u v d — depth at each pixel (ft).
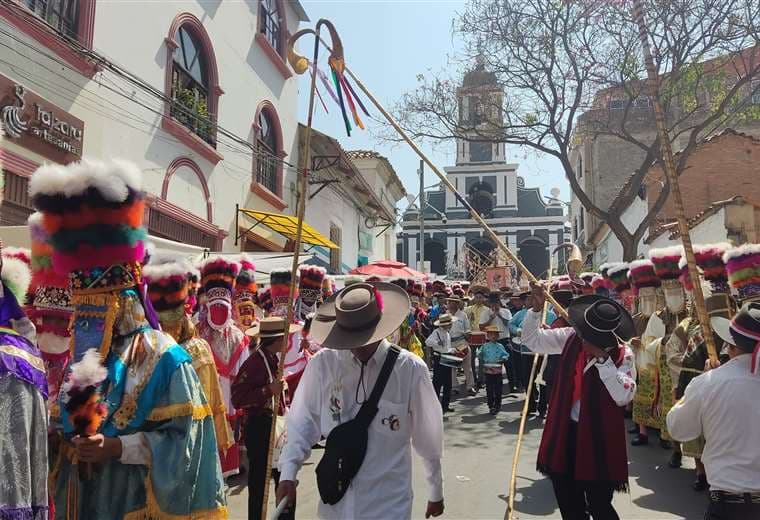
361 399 10.11
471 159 197.47
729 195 69.56
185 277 15.47
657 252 24.76
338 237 79.36
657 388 24.93
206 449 9.37
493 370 34.47
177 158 40.34
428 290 62.54
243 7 50.67
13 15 27.07
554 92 55.42
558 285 31.17
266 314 30.63
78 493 8.77
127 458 8.59
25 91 27.48
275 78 57.57
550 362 30.35
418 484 21.22
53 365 11.42
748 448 10.25
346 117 12.42
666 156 12.03
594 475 13.32
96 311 9.20
